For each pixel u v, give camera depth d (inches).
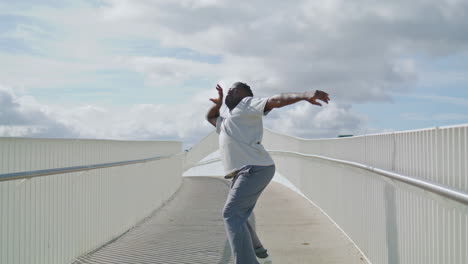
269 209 378.3
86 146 225.8
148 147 370.0
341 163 244.8
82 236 220.4
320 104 138.0
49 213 184.1
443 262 111.3
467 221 98.3
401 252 144.3
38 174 163.3
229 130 160.4
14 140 160.1
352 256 205.8
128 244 251.0
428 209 121.1
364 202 199.9
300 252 222.1
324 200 329.1
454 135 106.0
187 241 255.8
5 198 152.3
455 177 105.3
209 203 434.3
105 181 255.9
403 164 142.2
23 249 163.0
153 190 391.9
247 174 155.3
